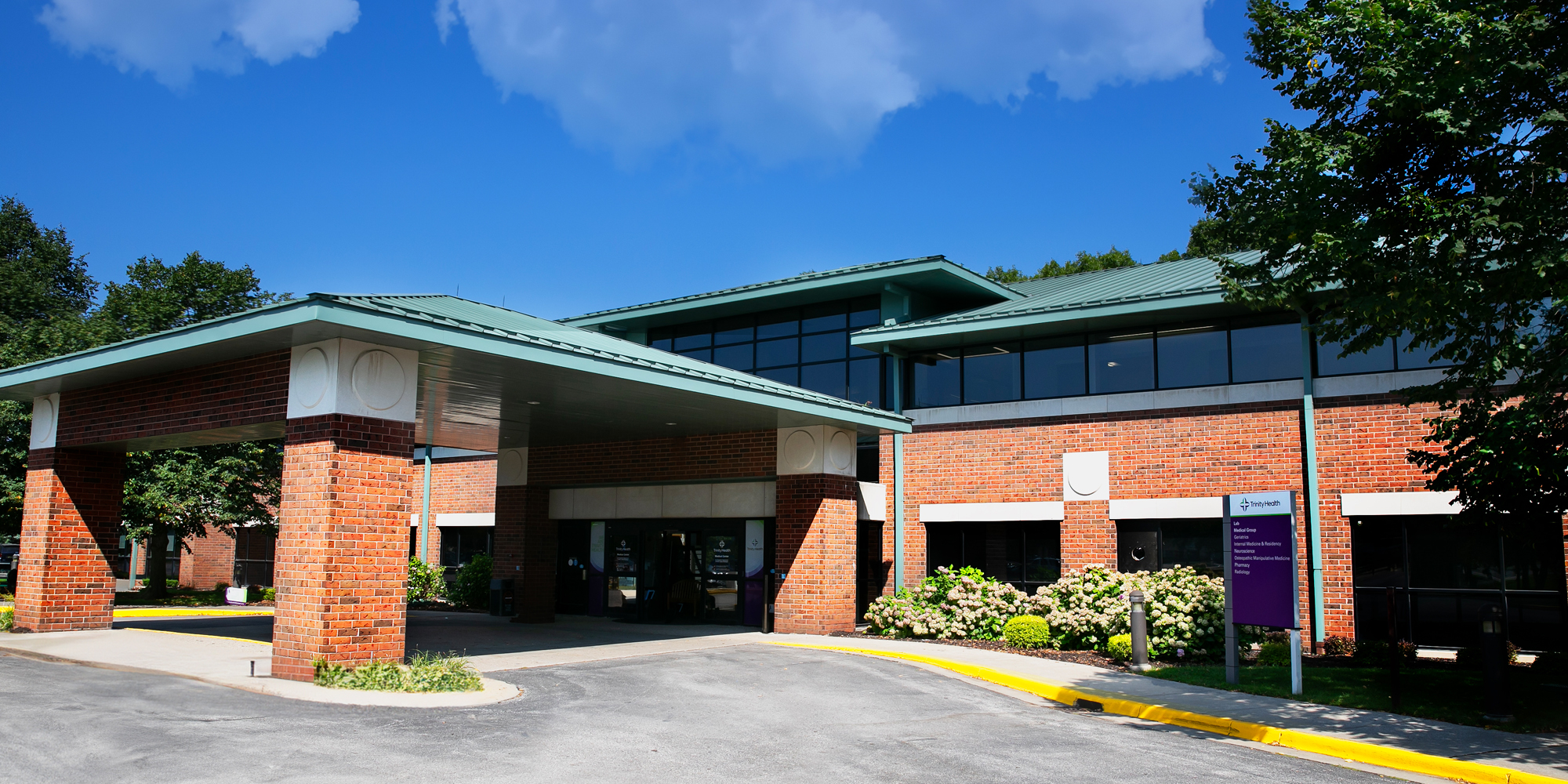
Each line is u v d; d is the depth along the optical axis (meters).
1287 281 11.21
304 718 9.33
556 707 10.68
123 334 30.94
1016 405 21.06
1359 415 17.53
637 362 14.50
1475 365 10.79
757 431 20.45
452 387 15.35
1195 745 9.61
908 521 22.05
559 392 15.71
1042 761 8.62
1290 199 10.54
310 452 12.01
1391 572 17.20
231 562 36.62
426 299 16.25
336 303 10.98
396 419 12.46
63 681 11.51
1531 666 14.37
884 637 18.94
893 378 22.91
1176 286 19.70
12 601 25.73
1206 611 15.80
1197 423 19.08
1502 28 9.30
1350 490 17.47
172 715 9.29
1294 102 11.37
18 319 36.50
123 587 36.72
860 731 9.91
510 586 23.72
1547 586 15.89
